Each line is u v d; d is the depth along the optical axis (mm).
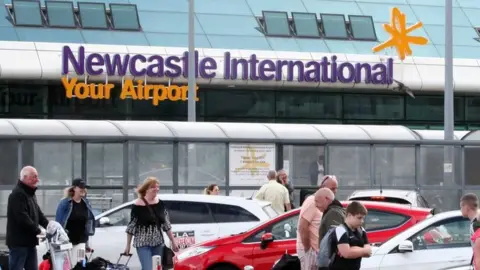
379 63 41281
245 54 40250
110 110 39938
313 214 14602
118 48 38656
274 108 42000
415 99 44125
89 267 14945
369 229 17516
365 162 29531
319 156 29281
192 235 20359
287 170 28938
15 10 39438
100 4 40688
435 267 15328
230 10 42719
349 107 43094
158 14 41219
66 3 40219
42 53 37500
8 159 26906
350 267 12523
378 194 23828
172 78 38531
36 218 15484
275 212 21281
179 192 28109
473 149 30000
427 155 29891
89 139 27391
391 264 15328
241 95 41688
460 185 29891
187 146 28234
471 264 13844
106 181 27562
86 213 17906
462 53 44594
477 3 47906
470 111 45406
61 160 27266
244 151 28625
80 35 39250
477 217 13203
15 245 15258
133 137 27672
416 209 17688
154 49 39062
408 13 45906
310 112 42531
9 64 36844
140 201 16750
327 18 43812
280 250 17141
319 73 40312
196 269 17203
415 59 42344
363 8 45062
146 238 16641
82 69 37219
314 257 14555
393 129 30484
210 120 41281
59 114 39344
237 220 20547
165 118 40688
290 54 40812
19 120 27406
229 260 17172
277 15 43031
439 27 45688
